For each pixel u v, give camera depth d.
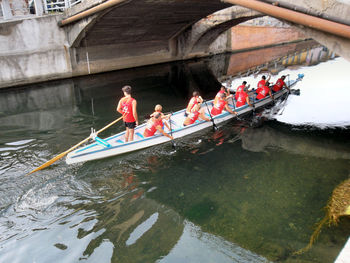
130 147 6.68
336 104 10.08
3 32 12.04
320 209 4.67
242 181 5.60
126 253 3.80
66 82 14.17
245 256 3.75
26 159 6.28
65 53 14.48
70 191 5.19
